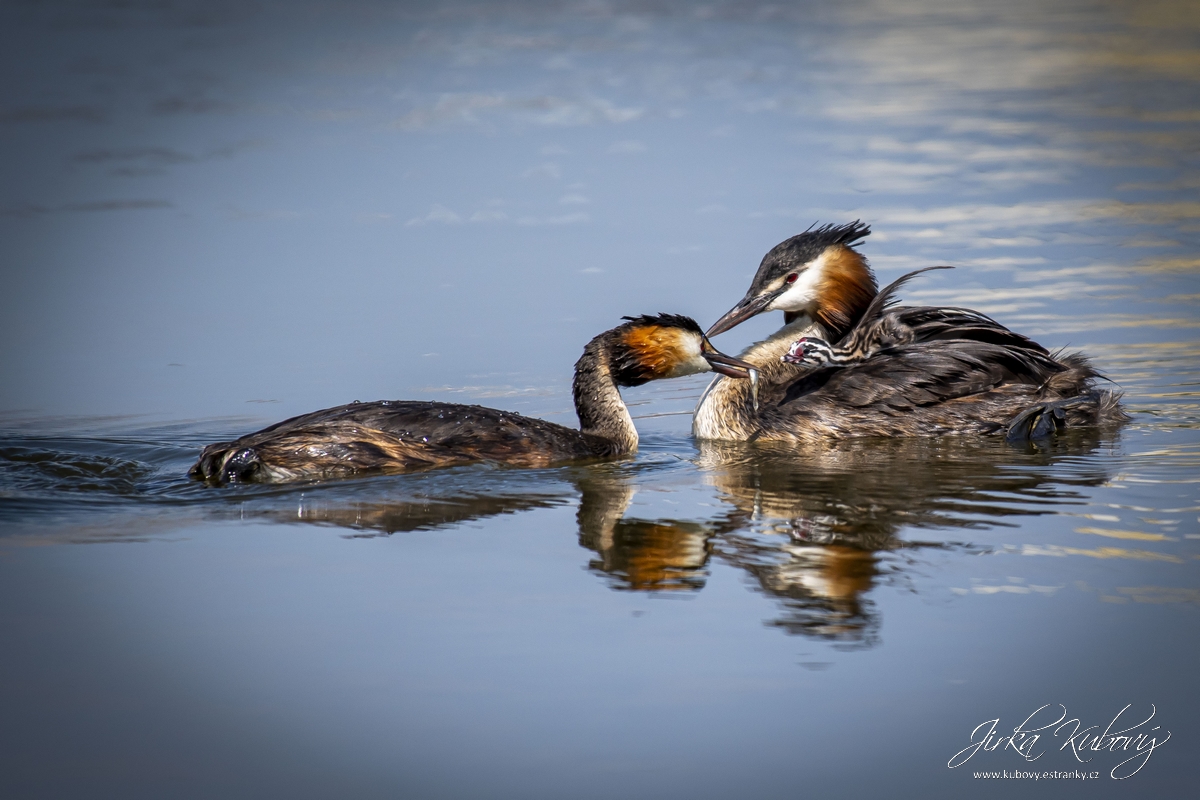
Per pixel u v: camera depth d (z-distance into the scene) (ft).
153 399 45.88
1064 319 52.75
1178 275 58.49
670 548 29.53
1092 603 25.76
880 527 30.58
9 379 48.11
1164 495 32.53
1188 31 111.86
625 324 41.39
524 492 34.32
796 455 38.88
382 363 50.21
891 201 70.79
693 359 41.52
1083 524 30.32
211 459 34.94
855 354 44.06
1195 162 76.79
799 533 30.37
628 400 49.93
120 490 34.30
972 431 40.98
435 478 35.24
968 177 75.20
